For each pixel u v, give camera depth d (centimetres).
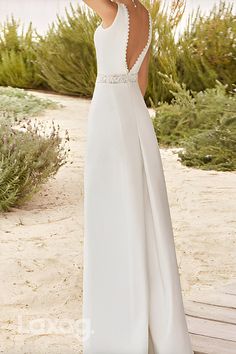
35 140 827
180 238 673
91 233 362
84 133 1180
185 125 1180
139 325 354
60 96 1611
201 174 953
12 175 762
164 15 1522
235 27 1477
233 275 577
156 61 1503
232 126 1082
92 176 360
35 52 1695
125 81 358
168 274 353
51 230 686
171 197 825
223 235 683
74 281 556
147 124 362
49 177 859
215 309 471
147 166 357
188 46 1509
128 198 351
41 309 502
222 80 1458
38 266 584
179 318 354
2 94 1462
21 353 427
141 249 351
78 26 1623
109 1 347
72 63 1595
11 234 667
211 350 401
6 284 543
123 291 359
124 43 350
